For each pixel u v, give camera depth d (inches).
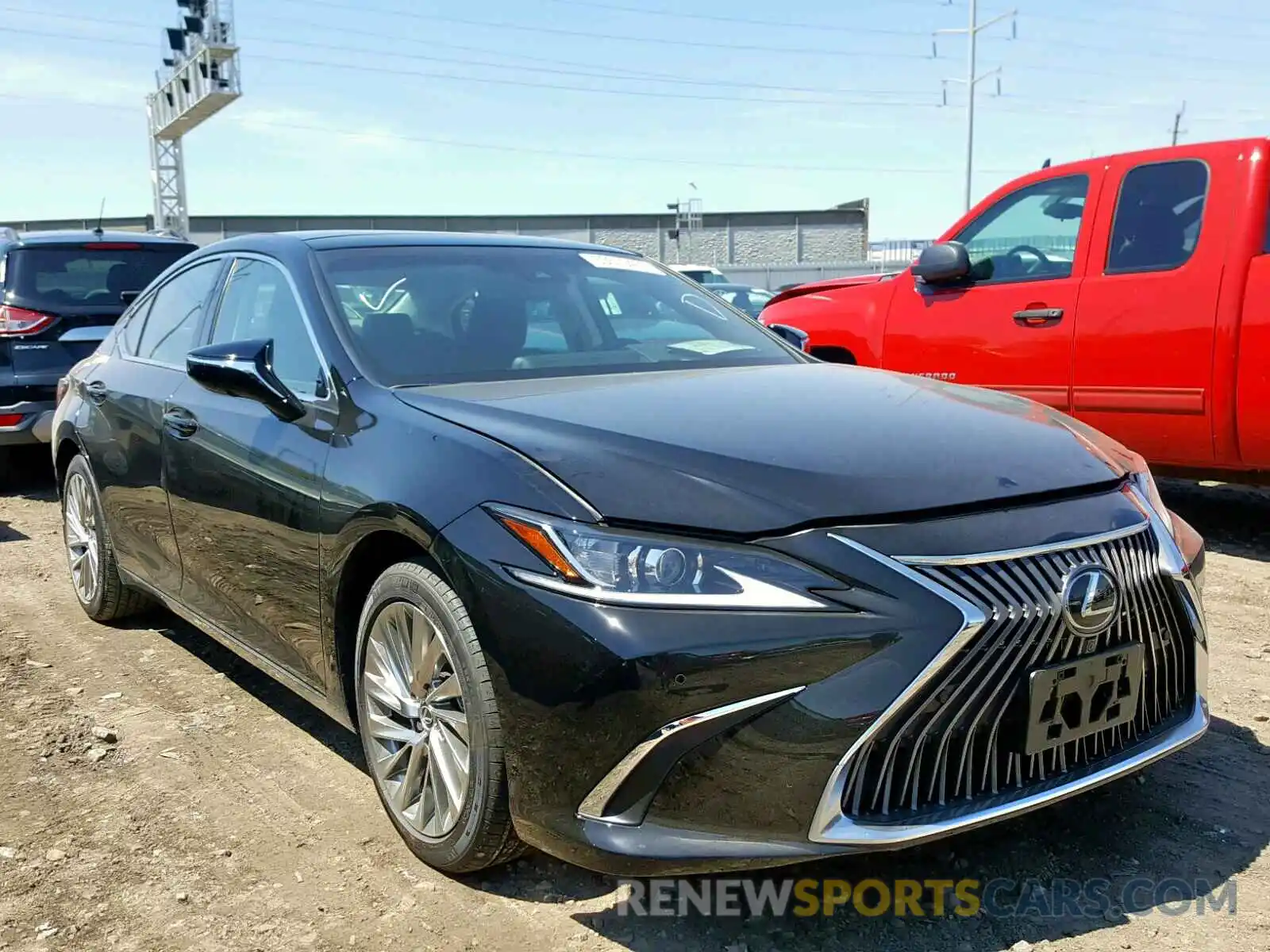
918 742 90.0
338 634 120.3
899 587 89.8
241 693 161.3
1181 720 107.3
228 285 160.7
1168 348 217.6
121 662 175.3
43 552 251.3
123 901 106.4
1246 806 120.6
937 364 260.5
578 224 2691.9
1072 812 120.0
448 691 103.8
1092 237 233.3
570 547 93.0
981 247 259.3
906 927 100.1
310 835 118.4
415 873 110.3
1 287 307.9
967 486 99.0
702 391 123.8
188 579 155.3
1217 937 97.7
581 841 91.4
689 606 89.1
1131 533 102.7
